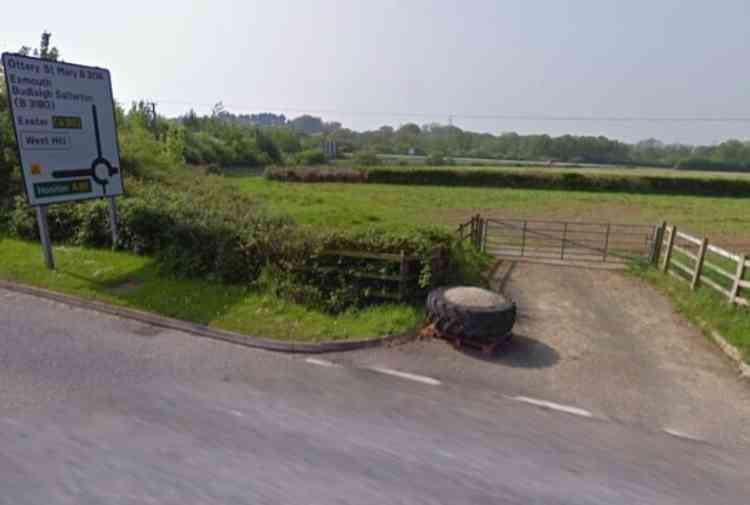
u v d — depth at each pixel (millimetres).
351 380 4867
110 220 9469
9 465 3154
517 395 4680
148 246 9273
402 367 5254
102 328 6090
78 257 9023
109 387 4453
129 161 14875
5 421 3740
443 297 6148
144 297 7051
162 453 3371
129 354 5305
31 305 6859
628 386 4973
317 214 16406
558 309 7504
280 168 43719
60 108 8008
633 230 17688
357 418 4059
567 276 9648
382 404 4352
